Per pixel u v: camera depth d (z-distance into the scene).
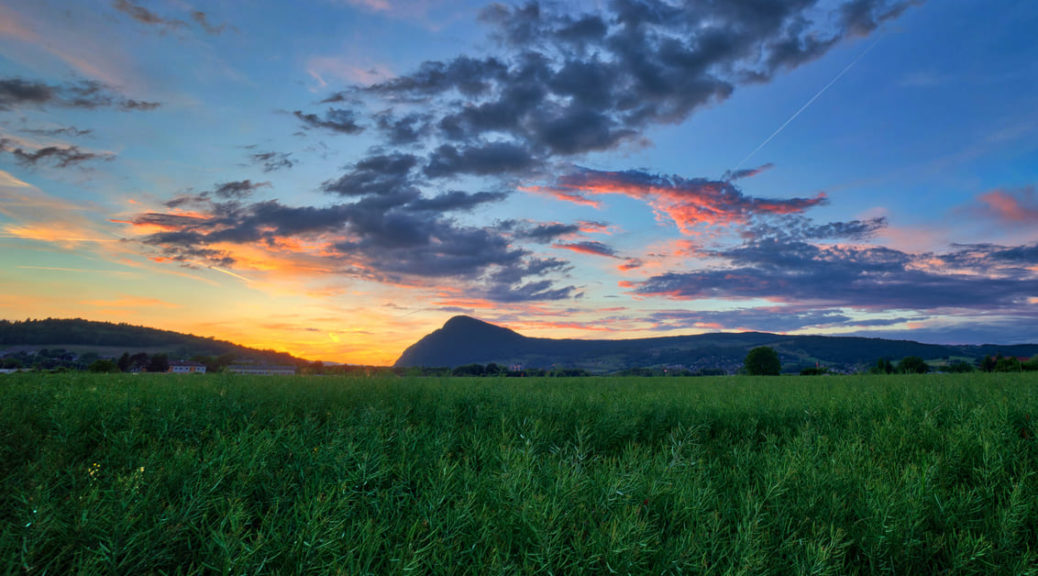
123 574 2.86
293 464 4.64
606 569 3.04
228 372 13.93
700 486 4.54
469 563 3.25
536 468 4.66
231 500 3.58
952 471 5.46
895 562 3.66
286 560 2.93
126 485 3.47
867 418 8.18
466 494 3.95
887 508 3.88
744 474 5.20
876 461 5.75
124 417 6.31
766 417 8.56
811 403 9.13
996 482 4.84
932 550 3.74
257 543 2.88
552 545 3.13
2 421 5.73
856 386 13.96
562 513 3.62
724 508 4.20
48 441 5.49
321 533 3.06
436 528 3.41
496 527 3.52
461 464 5.45
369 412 6.72
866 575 3.66
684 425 7.96
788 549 3.54
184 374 13.52
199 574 2.90
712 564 3.17
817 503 4.30
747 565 2.97
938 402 8.52
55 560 2.86
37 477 4.04
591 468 5.02
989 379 15.41
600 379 23.89
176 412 6.66
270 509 3.65
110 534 3.01
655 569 3.14
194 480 3.93
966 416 7.40
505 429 6.73
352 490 4.08
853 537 3.86
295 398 8.38
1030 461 5.55
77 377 10.85
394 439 5.69
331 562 2.86
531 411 7.83
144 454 4.93
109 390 8.30
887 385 13.74
